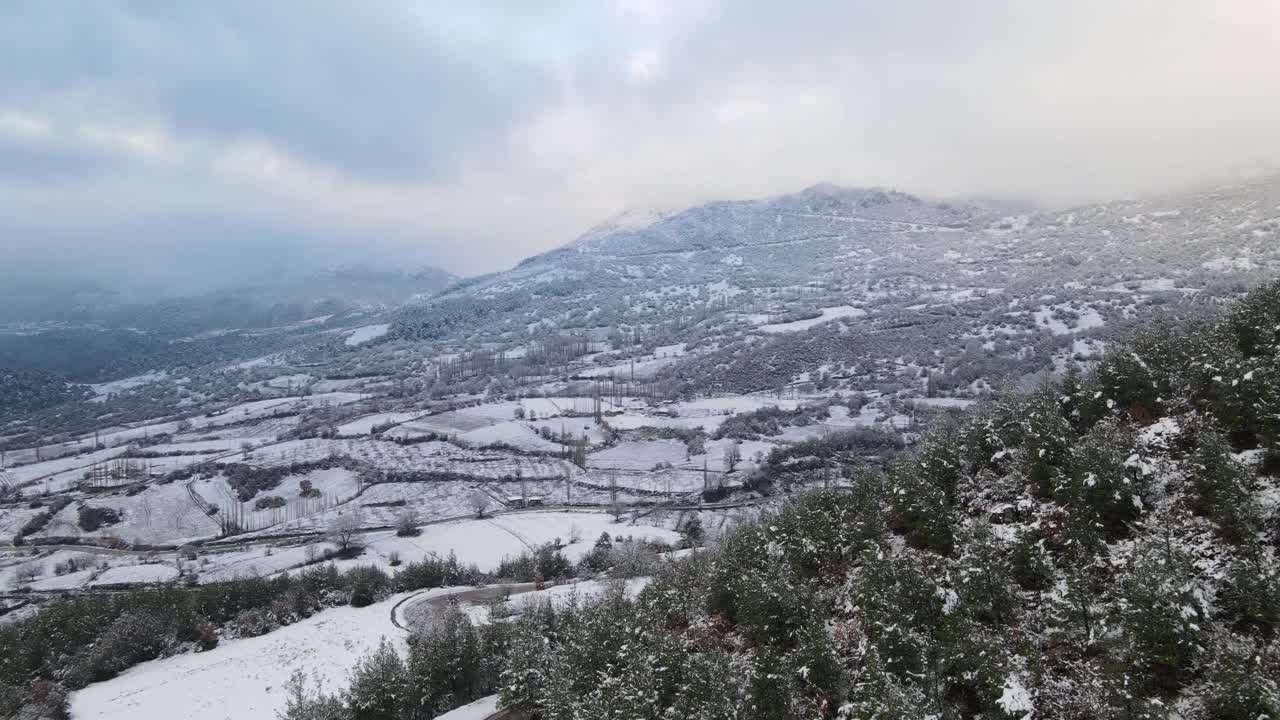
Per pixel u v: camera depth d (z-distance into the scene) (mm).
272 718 60281
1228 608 28672
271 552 139125
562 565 102000
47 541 156375
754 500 138000
